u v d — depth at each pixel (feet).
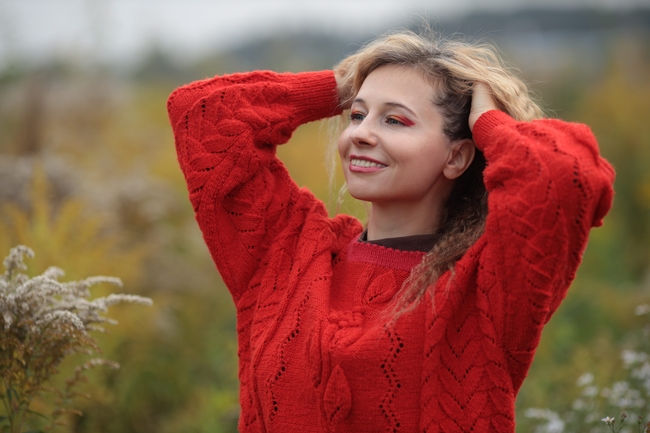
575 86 43.88
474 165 6.95
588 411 9.93
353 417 6.08
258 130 7.42
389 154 6.49
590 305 19.47
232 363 15.64
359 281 6.64
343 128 8.25
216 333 17.98
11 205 14.64
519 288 5.66
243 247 7.23
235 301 7.45
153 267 17.69
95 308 7.72
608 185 5.66
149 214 19.02
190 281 18.30
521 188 5.70
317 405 6.20
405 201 6.78
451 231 6.54
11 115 28.17
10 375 7.36
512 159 5.83
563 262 5.62
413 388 6.01
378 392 6.03
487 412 5.80
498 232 5.75
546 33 69.62
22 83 32.78
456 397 5.90
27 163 17.90
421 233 6.85
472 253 6.10
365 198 6.65
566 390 12.50
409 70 6.65
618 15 67.62
